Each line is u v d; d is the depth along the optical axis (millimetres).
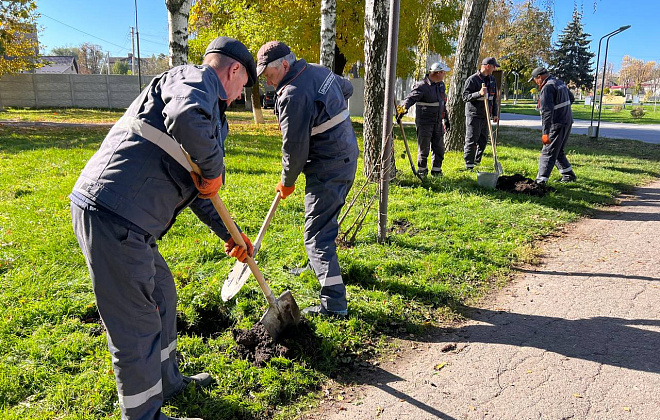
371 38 7102
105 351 3189
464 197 7340
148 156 2234
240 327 3600
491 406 2867
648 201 7605
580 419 2744
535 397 2939
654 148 13789
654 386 3018
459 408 2855
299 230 5527
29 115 24094
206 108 2139
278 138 14578
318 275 3777
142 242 2264
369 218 6105
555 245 5629
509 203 7086
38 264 4465
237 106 33469
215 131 2334
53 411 2678
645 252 5355
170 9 9297
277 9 16453
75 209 2221
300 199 6809
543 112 7969
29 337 3322
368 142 7605
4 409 2678
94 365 3064
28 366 3016
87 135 14492
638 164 10875
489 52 30391
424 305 4098
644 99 67125
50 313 3605
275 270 4508
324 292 3758
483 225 6039
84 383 2877
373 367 3273
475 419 2762
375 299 4066
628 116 32750
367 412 2826
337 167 3643
